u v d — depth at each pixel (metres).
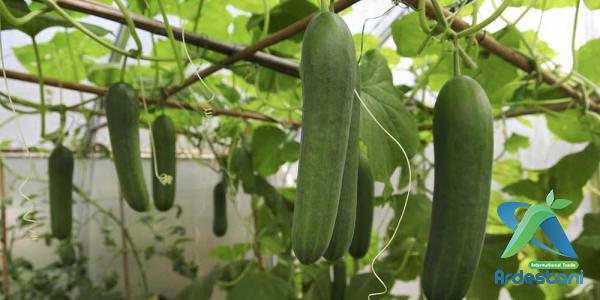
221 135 1.25
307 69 0.33
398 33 0.80
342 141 0.33
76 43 1.09
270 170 1.18
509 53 0.66
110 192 2.28
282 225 1.18
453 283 0.38
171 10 0.90
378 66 0.60
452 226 0.38
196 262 2.22
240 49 0.65
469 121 0.38
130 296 2.19
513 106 0.93
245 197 2.16
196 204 2.23
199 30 0.99
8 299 1.82
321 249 0.32
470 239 0.38
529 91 0.94
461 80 0.40
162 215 2.23
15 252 2.10
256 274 1.02
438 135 0.40
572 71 0.70
